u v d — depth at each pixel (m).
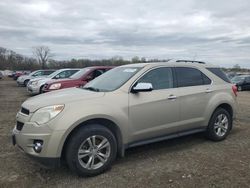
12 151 5.09
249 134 6.34
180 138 5.93
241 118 8.31
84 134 3.87
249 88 24.67
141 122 4.52
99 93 4.31
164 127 4.81
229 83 6.07
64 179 3.90
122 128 4.29
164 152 5.02
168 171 4.13
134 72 4.77
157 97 4.70
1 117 8.45
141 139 4.59
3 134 6.29
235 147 5.32
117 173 4.09
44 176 4.00
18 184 3.75
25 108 4.05
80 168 3.86
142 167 4.30
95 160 4.05
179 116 5.01
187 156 4.80
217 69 6.00
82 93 4.35
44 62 87.88
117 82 4.71
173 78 5.09
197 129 5.40
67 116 3.80
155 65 4.95
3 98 14.47
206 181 3.77
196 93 5.26
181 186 3.63
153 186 3.65
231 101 5.88
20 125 4.03
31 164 4.45
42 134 3.69
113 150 4.16
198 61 5.98
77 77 10.90
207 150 5.12
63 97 4.11
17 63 90.31
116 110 4.22
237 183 3.70
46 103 3.90
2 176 4.01
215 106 5.55
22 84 25.67
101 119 4.13
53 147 3.69
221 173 4.03
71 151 3.81
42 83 14.95
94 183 3.77
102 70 11.09
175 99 4.92
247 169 4.18
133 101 4.44
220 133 5.75
